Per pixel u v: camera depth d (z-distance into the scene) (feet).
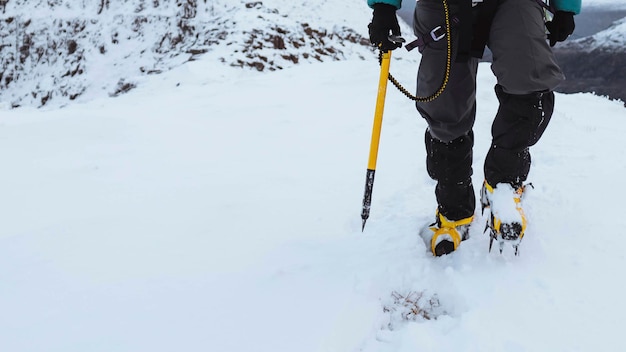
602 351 5.47
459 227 7.84
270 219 9.22
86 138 15.96
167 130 16.99
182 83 43.73
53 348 5.77
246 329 5.99
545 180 10.60
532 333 5.75
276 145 14.75
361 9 81.41
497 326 5.85
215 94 25.46
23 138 15.92
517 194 7.34
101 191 10.98
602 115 21.45
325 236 8.52
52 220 9.43
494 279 6.78
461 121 7.36
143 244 8.28
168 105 22.68
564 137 14.17
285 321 6.11
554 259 7.25
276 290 6.80
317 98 21.80
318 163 12.85
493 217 7.12
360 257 7.65
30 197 10.65
